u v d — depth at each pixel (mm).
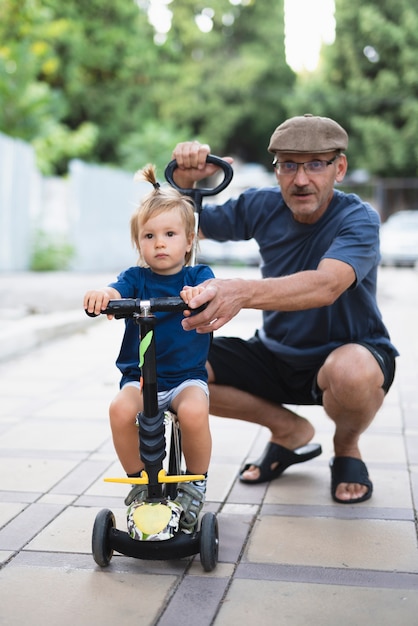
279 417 3291
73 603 2248
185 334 2602
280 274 3137
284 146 2820
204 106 28078
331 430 4172
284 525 2811
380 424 4234
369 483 3080
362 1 26328
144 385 2326
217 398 3246
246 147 31781
